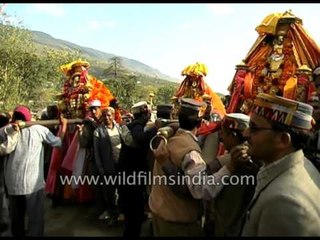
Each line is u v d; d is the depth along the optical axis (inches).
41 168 185.0
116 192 227.8
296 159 75.1
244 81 196.9
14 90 991.6
